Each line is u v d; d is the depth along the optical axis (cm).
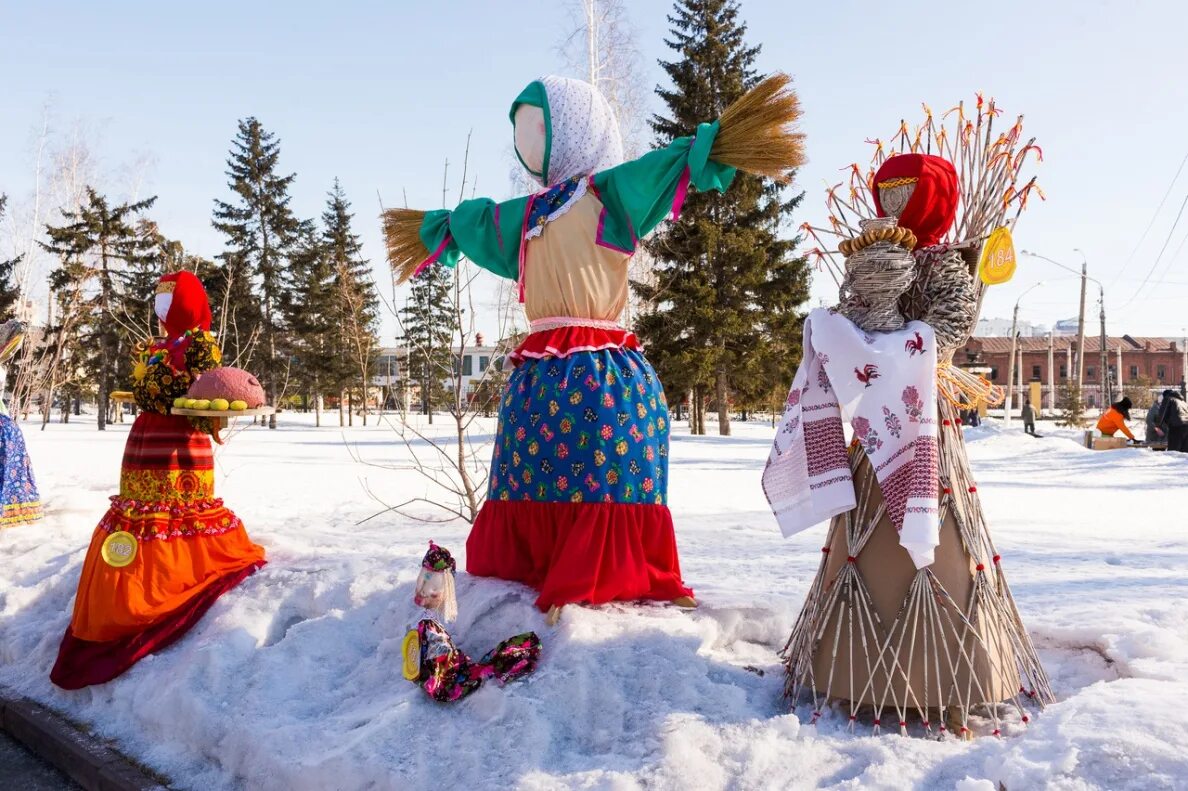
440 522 750
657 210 374
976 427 2831
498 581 369
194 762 324
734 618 348
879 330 285
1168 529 755
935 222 297
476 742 278
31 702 400
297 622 399
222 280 3644
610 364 365
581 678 297
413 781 263
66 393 3850
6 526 658
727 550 610
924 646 273
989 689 274
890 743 256
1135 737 216
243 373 412
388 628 366
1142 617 358
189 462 416
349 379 4284
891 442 274
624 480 355
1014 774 216
